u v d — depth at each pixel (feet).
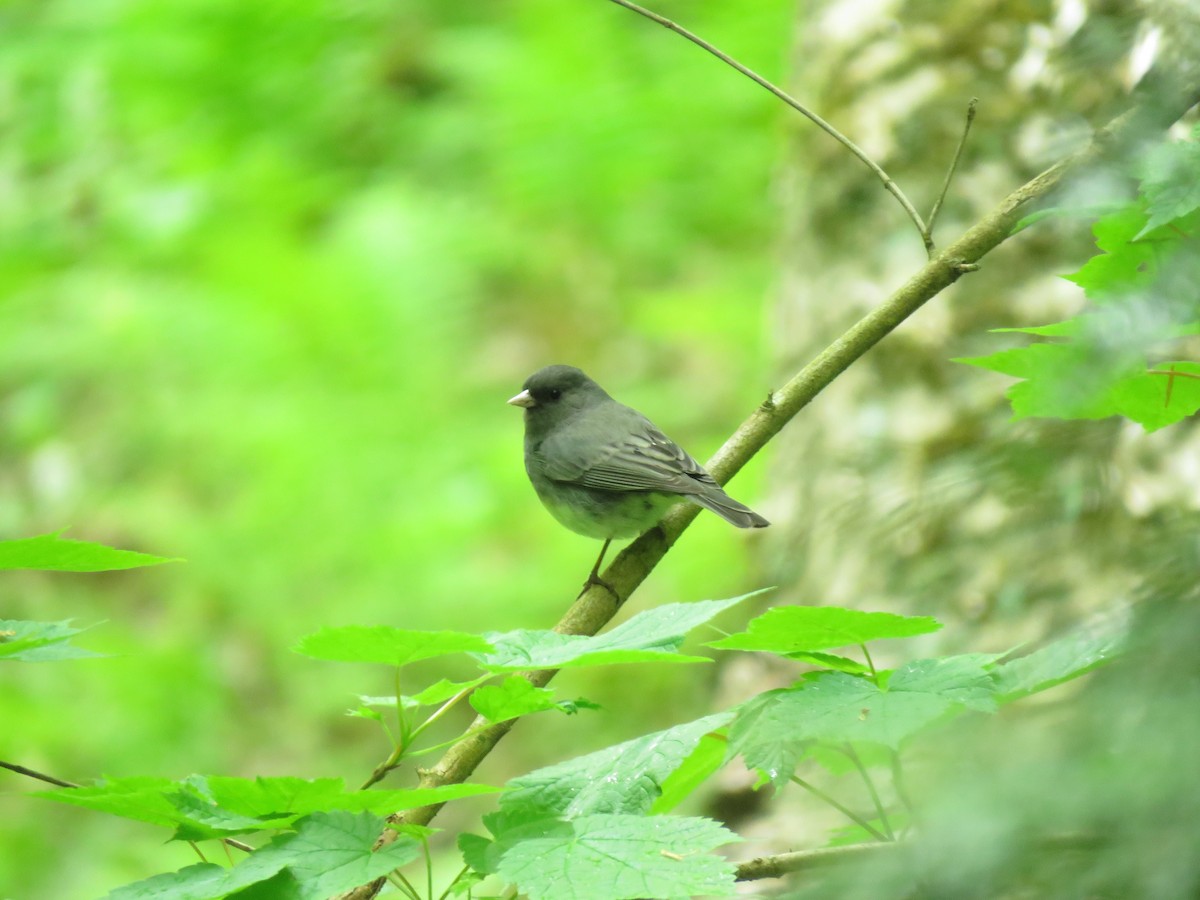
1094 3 15.38
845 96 33.71
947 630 17.30
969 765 8.83
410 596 48.14
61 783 12.97
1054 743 8.51
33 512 54.49
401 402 54.49
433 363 55.83
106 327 57.06
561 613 46.88
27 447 56.39
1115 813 7.76
